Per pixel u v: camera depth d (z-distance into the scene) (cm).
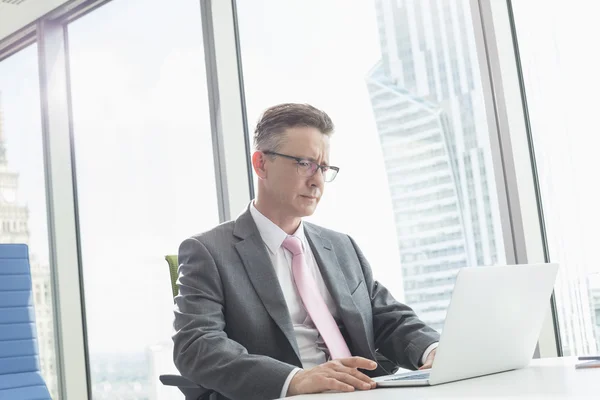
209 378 157
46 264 413
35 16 418
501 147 254
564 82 249
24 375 243
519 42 259
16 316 247
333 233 211
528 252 249
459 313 127
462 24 268
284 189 191
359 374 132
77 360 395
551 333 249
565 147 249
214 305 176
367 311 196
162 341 356
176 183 352
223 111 327
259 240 191
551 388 108
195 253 184
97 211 397
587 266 245
